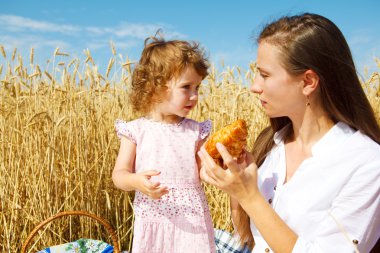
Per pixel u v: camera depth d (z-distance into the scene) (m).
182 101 2.42
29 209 3.93
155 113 2.55
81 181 3.96
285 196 1.56
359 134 1.52
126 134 2.51
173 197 2.39
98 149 4.32
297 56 1.49
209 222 2.49
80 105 4.25
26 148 3.96
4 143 4.07
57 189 3.99
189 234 2.37
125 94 4.72
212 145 1.73
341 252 1.40
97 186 4.01
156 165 2.43
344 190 1.44
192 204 2.41
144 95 2.52
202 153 1.50
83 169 4.09
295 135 1.71
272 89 1.56
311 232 1.48
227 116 4.62
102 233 4.13
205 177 1.54
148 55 2.52
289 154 1.73
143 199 2.41
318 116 1.59
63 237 3.98
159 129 2.50
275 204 1.61
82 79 4.30
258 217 1.43
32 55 4.19
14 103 4.30
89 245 3.12
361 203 1.41
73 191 3.84
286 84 1.53
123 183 2.31
